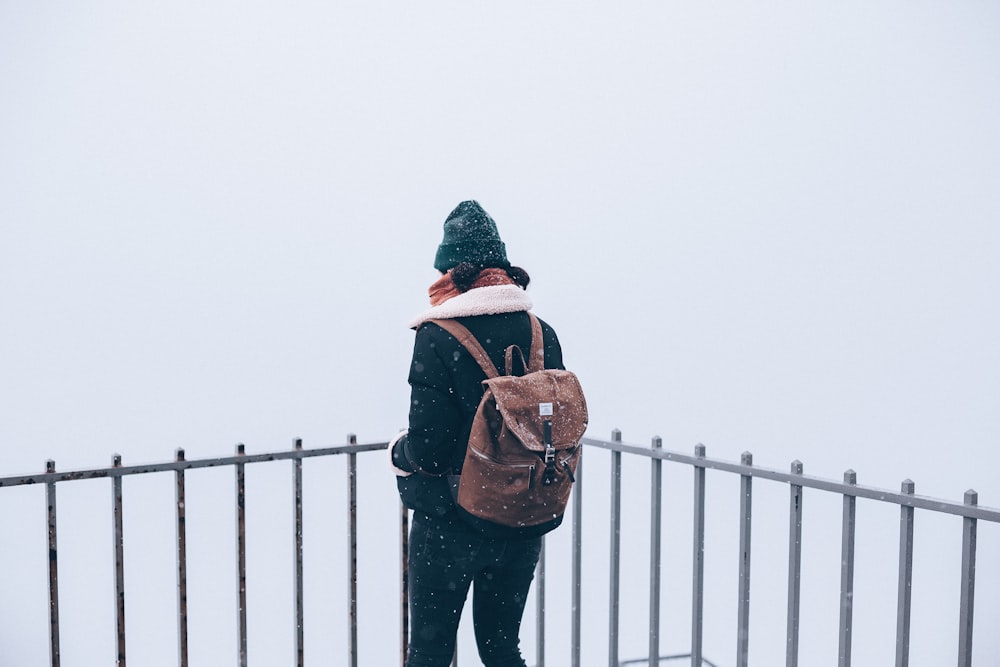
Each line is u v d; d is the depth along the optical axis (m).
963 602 2.10
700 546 2.87
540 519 2.44
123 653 2.67
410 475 2.50
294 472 2.95
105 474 2.61
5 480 2.46
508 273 2.60
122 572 2.66
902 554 2.25
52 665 2.60
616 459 3.20
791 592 2.54
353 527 3.09
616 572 3.21
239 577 2.85
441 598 2.52
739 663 2.74
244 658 2.88
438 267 2.58
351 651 3.12
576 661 3.37
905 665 2.23
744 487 2.69
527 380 2.37
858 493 2.32
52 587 2.57
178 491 2.74
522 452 2.34
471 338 2.37
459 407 2.37
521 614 2.73
